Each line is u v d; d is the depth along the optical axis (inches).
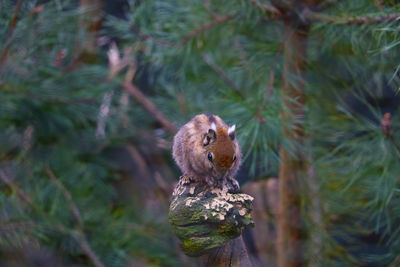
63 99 134.0
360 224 111.9
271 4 94.5
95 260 128.6
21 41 119.0
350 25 88.0
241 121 89.1
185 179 75.8
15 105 130.9
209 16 108.4
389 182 89.3
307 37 95.6
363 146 90.7
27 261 132.5
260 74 102.4
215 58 119.8
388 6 88.4
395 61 88.6
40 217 130.6
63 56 134.7
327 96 106.7
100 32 134.0
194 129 76.1
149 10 123.5
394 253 94.1
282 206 103.1
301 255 102.7
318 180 103.4
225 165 74.9
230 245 74.9
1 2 118.0
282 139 89.8
